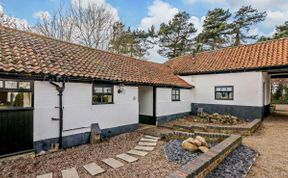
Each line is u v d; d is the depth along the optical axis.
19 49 6.98
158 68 15.12
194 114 14.87
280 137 8.07
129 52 27.47
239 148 6.41
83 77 7.10
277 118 12.98
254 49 13.63
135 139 8.08
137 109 10.15
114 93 8.86
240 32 26.11
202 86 14.53
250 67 11.77
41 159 5.60
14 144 5.53
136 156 5.87
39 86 6.15
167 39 28.16
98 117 8.07
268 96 14.98
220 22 25.92
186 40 27.83
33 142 5.96
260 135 8.54
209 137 7.33
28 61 6.34
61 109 6.66
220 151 5.04
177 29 27.39
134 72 10.98
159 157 5.70
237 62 13.01
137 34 28.58
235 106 12.84
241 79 12.56
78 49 10.40
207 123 11.46
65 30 20.38
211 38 26.61
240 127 8.71
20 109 5.66
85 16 21.25
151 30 28.89
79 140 7.30
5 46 6.70
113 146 7.04
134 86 9.95
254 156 5.79
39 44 8.37
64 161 5.43
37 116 6.09
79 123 7.33
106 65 9.86
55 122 6.57
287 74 14.25
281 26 25.62
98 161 5.43
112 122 8.71
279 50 12.02
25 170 4.76
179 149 6.15
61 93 6.68
